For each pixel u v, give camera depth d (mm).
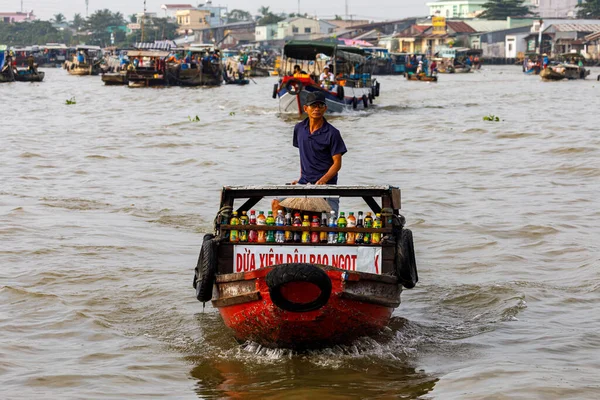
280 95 33031
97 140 24188
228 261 7766
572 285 9656
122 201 14727
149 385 6875
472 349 7684
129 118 31844
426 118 30875
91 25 176750
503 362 7277
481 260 10805
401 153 21047
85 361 7383
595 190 15719
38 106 38938
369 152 21281
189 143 23250
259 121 30094
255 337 7578
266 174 17531
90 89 54938
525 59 89062
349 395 6621
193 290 9547
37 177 17438
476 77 77938
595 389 6613
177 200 14828
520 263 10680
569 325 8297
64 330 8164
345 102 33406
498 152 20906
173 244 11641
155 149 22047
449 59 92750
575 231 12359
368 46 102562
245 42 142500
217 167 18578
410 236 7812
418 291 9547
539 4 158625
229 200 7871
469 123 28156
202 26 164625
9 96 46938
